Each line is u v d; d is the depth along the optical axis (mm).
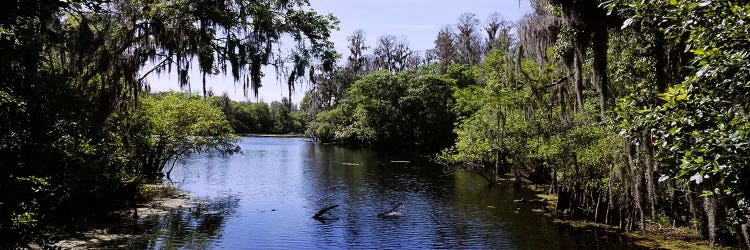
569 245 15305
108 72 14250
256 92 16422
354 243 15727
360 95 68875
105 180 11930
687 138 5625
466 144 28656
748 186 4945
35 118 5828
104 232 15242
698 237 15281
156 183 27438
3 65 5609
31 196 6098
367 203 23656
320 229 17703
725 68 4895
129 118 18062
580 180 19594
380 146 67688
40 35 6172
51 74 6215
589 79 19250
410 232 17344
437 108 62000
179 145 30500
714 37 5488
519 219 19484
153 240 15281
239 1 16078
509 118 25500
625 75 15203
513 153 26125
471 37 68688
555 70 21109
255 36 16484
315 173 37062
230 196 25109
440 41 76750
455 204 23250
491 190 27906
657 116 5906
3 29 5707
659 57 11789
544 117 22844
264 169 39719
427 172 37969
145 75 15828
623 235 16281
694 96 5555
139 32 14617
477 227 18109
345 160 48938
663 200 16828
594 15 14477
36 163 5848
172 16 14844
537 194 26156
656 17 6441
